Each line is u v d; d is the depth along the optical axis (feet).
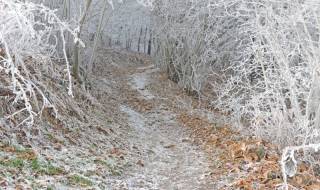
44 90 37.42
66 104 40.96
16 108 32.07
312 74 30.73
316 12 31.63
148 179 29.58
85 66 63.93
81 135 36.76
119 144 40.32
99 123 44.91
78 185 23.99
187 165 34.24
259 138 34.94
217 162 33.50
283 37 33.09
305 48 31.50
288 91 35.91
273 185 25.29
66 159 28.43
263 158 30.76
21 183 21.42
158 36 92.22
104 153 34.55
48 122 34.30
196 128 51.01
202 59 71.10
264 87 38.93
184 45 78.23
